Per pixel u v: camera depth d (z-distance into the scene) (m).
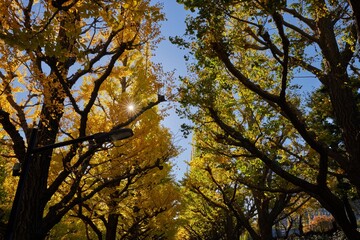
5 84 6.11
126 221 12.95
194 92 8.22
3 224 6.36
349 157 8.77
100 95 9.68
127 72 7.48
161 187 13.69
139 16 5.57
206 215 21.00
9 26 4.88
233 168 11.91
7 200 14.91
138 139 9.02
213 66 7.89
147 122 8.97
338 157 8.85
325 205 8.21
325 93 12.59
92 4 4.28
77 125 8.26
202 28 6.34
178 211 15.38
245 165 10.52
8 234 5.43
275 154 11.20
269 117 9.46
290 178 7.75
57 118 6.94
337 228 21.84
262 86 9.49
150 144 9.25
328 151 8.97
